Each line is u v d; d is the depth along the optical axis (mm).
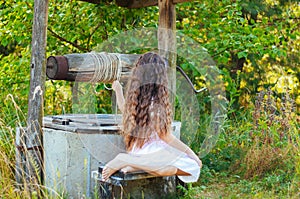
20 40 6066
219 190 4352
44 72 4008
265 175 4602
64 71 4016
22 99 6074
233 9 6219
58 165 3902
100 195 3525
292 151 4773
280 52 5938
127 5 5738
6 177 3846
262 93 5484
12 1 6324
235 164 4977
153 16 6223
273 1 8906
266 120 5250
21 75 6051
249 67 9188
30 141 3908
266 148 4840
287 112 5266
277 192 4223
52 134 3953
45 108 6477
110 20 5945
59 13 6137
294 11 8914
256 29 5984
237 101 8758
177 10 6516
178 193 3982
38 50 3975
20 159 3934
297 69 9328
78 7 6160
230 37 5762
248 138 5285
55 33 6301
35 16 3980
